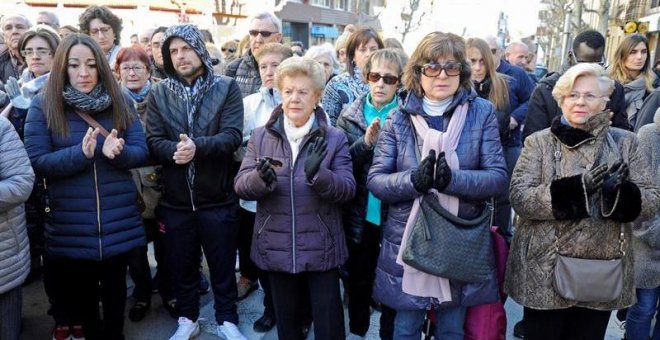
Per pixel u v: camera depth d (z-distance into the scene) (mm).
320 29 23672
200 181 2818
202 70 2873
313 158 2221
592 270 2062
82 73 2469
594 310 2221
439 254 2100
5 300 2270
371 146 2557
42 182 2699
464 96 2262
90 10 4020
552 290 2146
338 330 2486
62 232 2518
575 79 2115
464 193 2105
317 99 2492
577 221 2096
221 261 2945
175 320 3326
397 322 2402
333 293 2480
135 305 3350
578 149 2137
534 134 2277
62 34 4348
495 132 2252
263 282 3127
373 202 2734
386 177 2234
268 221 2430
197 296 3045
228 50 6234
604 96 2133
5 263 2197
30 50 3172
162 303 3551
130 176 2668
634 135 2213
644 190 2115
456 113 2238
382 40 3496
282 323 2500
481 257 2148
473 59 3514
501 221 3613
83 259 2523
